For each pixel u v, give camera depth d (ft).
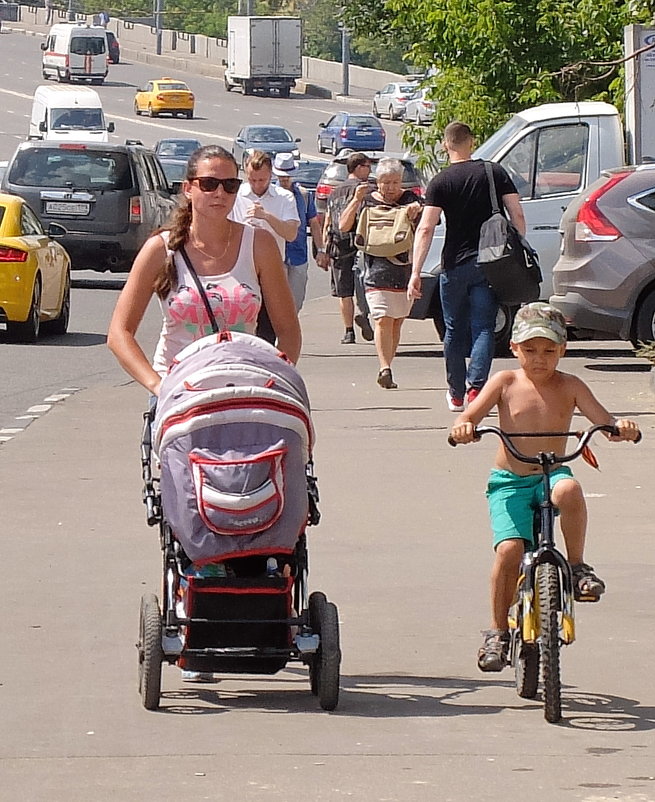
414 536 79.36
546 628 50.80
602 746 49.11
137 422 114.62
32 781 45.60
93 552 76.07
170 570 53.01
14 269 163.73
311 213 154.20
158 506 53.26
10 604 66.59
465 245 106.22
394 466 96.22
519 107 202.28
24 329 166.91
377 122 591.37
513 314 148.36
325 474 94.02
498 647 55.06
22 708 52.95
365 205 126.11
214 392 51.26
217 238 55.21
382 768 46.83
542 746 49.11
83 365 148.97
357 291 165.48
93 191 237.04
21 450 102.99
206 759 47.70
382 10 241.96
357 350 160.25
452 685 56.18
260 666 53.42
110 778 45.85
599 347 161.79
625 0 193.77
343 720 52.01
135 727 51.06
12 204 169.07
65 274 177.88
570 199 152.35
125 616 64.80
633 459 97.86
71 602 67.00
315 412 115.96
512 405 54.44
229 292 54.95
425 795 44.37
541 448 54.34
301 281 126.82
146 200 241.96
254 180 101.60
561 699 54.08
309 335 177.47
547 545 52.13
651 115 153.58
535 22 199.82
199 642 52.60
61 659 58.90
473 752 48.44
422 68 214.69
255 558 53.01
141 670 53.57
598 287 136.98
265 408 51.42
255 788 44.91
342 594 68.54
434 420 111.96
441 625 63.87
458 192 105.50
